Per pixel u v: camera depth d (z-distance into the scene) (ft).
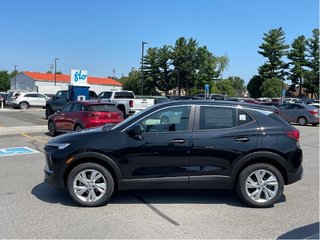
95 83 334.44
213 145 20.42
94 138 20.57
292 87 276.21
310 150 42.42
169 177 20.47
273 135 20.61
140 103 85.05
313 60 266.57
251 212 19.54
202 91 313.12
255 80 282.15
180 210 19.76
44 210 19.61
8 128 58.80
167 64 312.29
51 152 20.86
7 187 24.12
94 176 20.45
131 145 20.36
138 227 17.22
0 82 420.36
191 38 311.06
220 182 20.51
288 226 17.52
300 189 24.32
